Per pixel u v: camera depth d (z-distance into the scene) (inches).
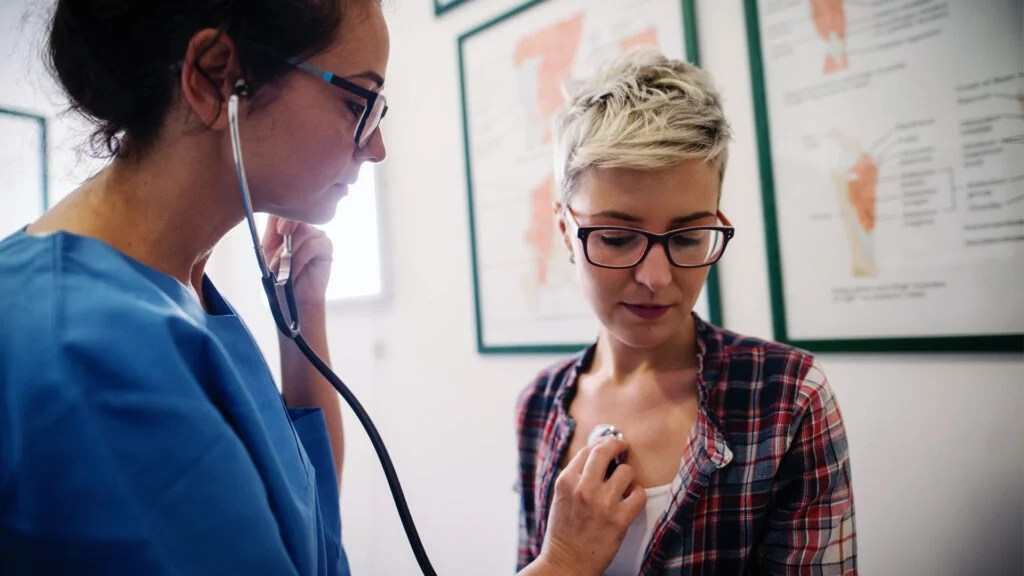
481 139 50.5
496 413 50.7
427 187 56.1
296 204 19.0
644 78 21.9
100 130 16.8
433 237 55.7
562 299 45.2
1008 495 28.7
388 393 60.4
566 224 23.9
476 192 51.0
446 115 54.2
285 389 29.0
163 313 14.6
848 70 32.4
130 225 16.5
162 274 16.4
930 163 30.1
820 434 20.8
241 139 16.7
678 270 21.3
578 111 22.5
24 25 17.8
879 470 32.5
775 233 35.0
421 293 56.9
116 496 12.4
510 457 49.7
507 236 48.8
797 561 20.7
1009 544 28.7
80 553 12.2
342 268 64.8
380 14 18.2
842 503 20.8
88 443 12.3
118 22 15.4
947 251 29.8
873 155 31.8
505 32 48.6
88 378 12.7
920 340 30.5
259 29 15.7
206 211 17.7
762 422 21.5
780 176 34.9
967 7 28.9
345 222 64.3
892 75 31.1
